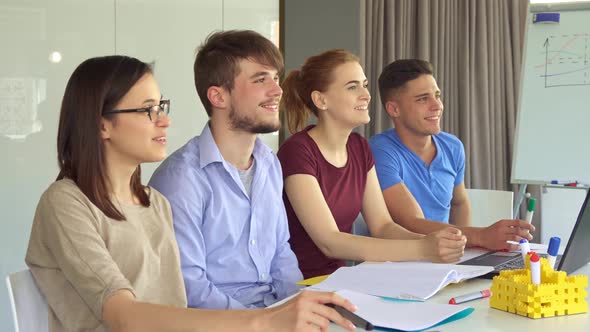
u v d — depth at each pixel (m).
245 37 1.89
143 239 1.48
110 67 1.46
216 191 1.84
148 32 3.30
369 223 2.37
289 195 2.16
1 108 2.82
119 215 1.45
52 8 2.96
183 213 1.76
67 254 1.33
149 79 1.50
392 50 4.23
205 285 1.75
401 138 2.69
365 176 2.36
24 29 2.88
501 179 4.61
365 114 2.25
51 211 1.37
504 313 1.37
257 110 1.86
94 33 3.10
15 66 2.85
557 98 3.47
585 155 3.40
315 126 2.34
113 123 1.46
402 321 1.27
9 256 2.85
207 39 1.97
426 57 4.36
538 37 3.54
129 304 1.24
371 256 1.93
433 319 1.28
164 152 1.51
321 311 1.12
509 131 4.63
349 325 1.12
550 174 3.45
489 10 4.54
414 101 2.61
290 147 2.20
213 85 1.88
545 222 4.74
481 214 2.92
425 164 2.66
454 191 2.83
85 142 1.43
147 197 1.56
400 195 2.53
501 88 4.61
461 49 4.53
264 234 1.92
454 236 1.82
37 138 2.93
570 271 1.70
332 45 3.99
